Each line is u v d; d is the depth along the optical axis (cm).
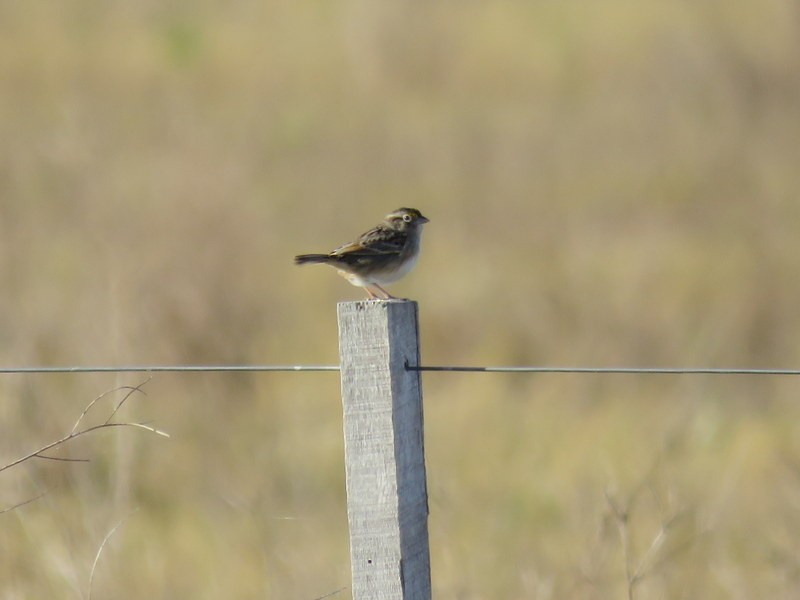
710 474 1281
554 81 3047
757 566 1070
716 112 2788
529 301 1838
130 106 2792
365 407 657
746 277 1903
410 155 2644
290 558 1019
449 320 1825
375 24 3256
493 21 3350
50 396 1243
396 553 656
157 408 1432
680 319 1780
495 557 1085
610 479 1125
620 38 3144
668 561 1024
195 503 1227
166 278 1686
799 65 2834
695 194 2391
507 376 1645
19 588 963
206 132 2658
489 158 2634
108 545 1016
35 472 1100
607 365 1673
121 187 2122
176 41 3275
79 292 1631
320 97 2984
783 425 1502
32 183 2180
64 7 3450
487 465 1346
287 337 1759
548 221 2277
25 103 2789
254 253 1986
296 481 1262
